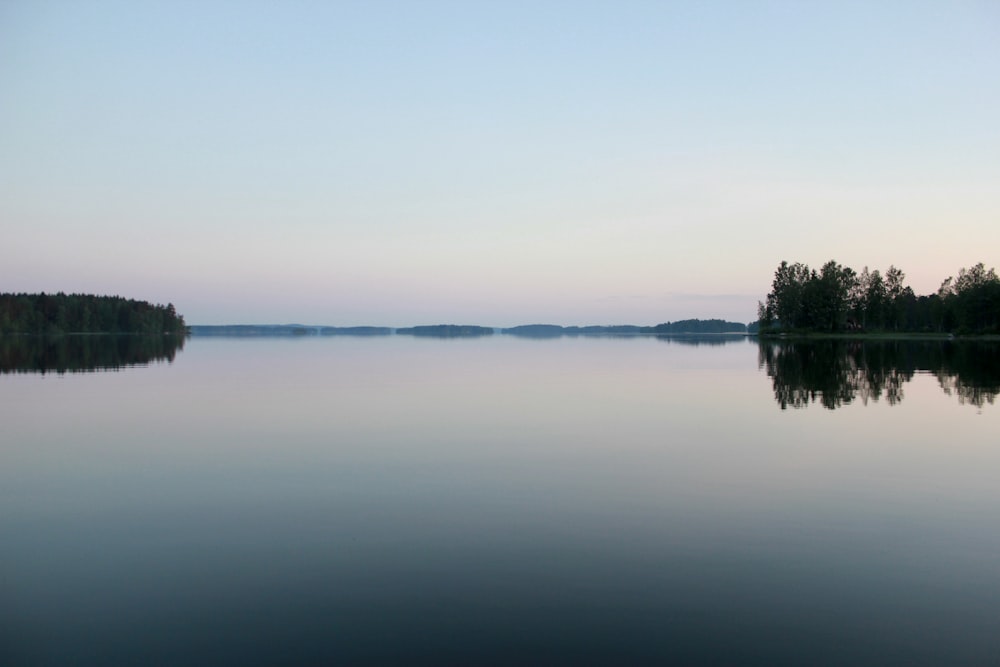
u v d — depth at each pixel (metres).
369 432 18.75
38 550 9.35
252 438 17.84
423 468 14.20
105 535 9.98
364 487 12.65
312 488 12.60
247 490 12.48
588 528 10.10
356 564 8.71
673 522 10.37
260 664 6.29
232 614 7.32
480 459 15.08
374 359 59.00
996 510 10.93
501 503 11.50
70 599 7.76
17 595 7.88
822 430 18.53
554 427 19.50
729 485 12.60
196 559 8.96
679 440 17.23
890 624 6.99
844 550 9.11
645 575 8.27
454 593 7.79
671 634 6.78
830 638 6.70
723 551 9.09
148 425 20.06
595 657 6.35
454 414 22.34
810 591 7.80
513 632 6.84
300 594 7.81
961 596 7.66
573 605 7.45
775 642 6.62
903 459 14.78
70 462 14.91
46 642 6.76
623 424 19.97
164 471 14.05
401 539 9.67
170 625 7.09
